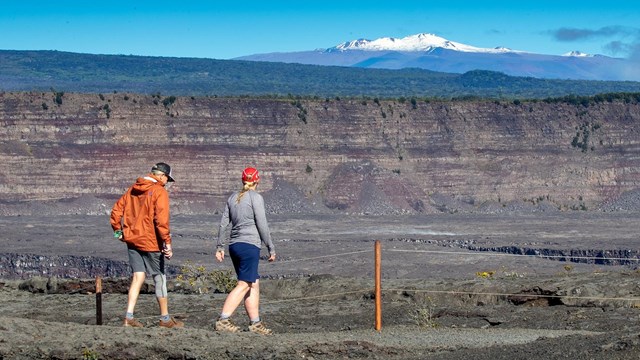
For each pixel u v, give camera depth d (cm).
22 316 2473
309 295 2941
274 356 1703
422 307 2511
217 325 1900
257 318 1923
